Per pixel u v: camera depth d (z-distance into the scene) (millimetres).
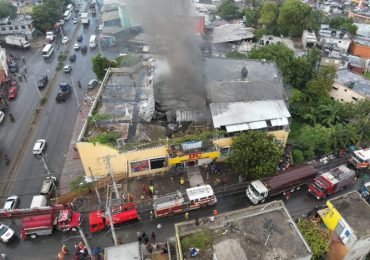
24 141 41469
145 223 30531
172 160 32594
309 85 46625
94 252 27359
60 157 39000
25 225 28703
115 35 67438
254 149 32094
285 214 21391
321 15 71688
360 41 63906
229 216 22328
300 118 45906
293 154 37656
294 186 33375
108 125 35000
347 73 50438
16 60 62625
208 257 19516
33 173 36750
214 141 34000
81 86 53438
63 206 31047
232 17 79062
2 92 51812
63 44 69375
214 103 35625
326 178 33000
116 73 43531
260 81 38750
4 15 71312
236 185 33969
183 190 33000
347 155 38625
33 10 73375
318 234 23891
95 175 34062
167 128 35031
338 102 44656
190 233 21016
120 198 31531
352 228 22797
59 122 44938
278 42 55594
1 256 27859
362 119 40375
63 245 28438
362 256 25734
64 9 86438
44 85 53438
